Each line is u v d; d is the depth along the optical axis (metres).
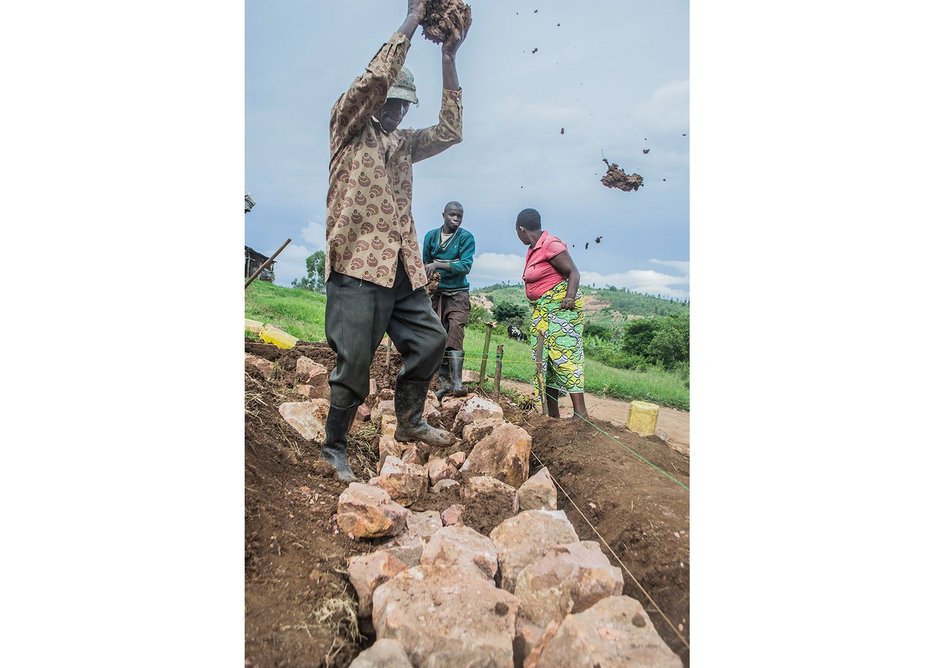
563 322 4.11
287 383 4.74
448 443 4.06
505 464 3.55
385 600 2.38
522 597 2.56
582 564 2.57
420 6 3.41
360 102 3.30
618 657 2.15
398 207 3.68
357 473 3.79
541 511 3.03
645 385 3.86
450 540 2.79
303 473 3.46
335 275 3.49
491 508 3.27
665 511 3.04
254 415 3.80
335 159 3.50
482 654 2.19
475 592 2.42
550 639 2.31
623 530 2.96
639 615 2.33
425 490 3.53
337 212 3.48
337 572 2.76
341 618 2.54
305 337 5.26
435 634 2.23
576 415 4.11
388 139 3.67
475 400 4.62
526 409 4.82
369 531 2.95
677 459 3.56
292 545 2.88
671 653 2.21
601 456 3.59
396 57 3.24
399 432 4.07
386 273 3.43
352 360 3.46
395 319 3.79
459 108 3.71
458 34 3.62
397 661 2.12
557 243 4.09
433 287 5.16
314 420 4.05
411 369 3.84
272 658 2.38
